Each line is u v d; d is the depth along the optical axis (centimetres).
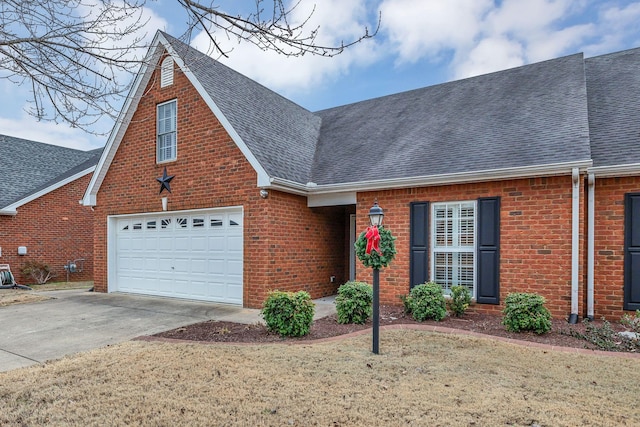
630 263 700
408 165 901
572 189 713
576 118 816
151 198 1105
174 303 987
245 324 736
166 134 1091
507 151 802
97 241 1230
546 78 1039
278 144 1052
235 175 945
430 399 379
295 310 631
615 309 711
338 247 1151
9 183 1727
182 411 355
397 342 581
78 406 369
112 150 1179
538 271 743
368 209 929
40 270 1580
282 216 944
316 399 379
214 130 983
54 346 605
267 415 347
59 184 1692
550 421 334
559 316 721
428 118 1100
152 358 507
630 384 417
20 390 409
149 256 1136
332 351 538
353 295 722
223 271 984
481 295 793
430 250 857
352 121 1299
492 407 361
